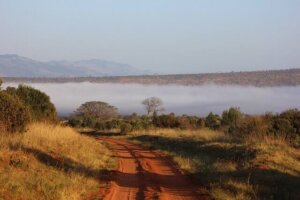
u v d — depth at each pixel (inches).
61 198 503.2
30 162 609.3
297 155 877.2
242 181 645.3
